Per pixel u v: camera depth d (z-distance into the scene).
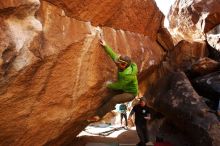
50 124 4.82
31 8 3.85
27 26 3.85
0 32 3.46
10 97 3.83
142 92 10.72
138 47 7.38
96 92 5.60
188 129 7.79
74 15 4.90
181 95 8.37
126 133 10.95
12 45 3.57
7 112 3.91
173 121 8.48
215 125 7.15
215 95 8.77
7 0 3.52
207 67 9.71
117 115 16.64
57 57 4.44
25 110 4.18
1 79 3.54
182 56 10.62
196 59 10.87
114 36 6.23
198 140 7.35
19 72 3.76
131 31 7.34
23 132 4.34
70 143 8.13
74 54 4.81
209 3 11.79
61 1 4.53
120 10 6.31
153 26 8.92
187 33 12.96
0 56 3.42
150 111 8.43
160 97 8.93
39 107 4.44
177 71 9.79
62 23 4.61
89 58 5.16
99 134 10.48
